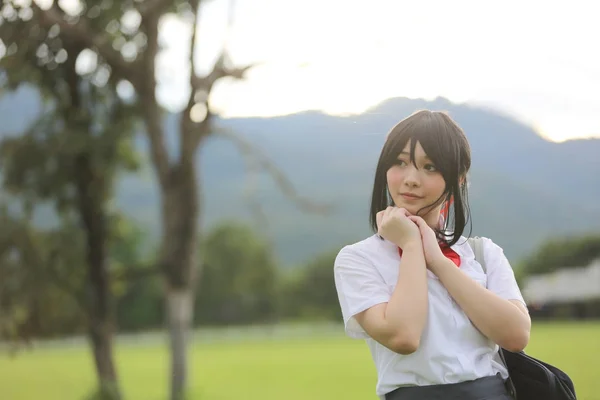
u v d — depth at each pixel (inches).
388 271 98.0
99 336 584.4
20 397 958.4
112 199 597.0
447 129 99.3
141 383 1151.0
